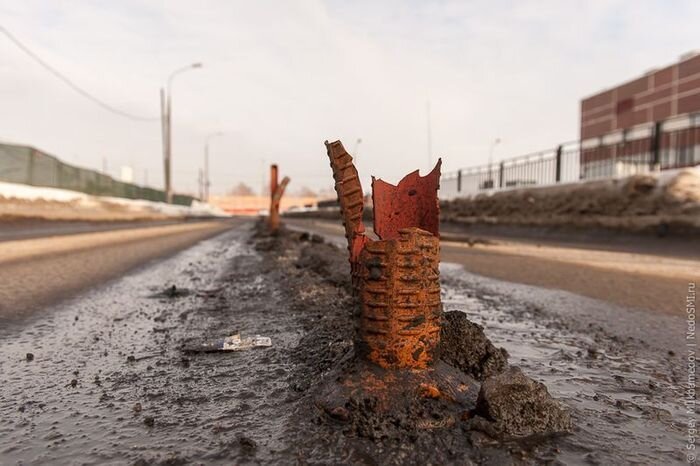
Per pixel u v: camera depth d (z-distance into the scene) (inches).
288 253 434.3
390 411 86.2
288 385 108.6
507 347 153.9
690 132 818.2
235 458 76.0
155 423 89.7
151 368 123.6
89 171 1152.8
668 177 532.1
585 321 195.2
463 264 398.9
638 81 1197.1
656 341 164.6
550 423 86.5
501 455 77.4
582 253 484.7
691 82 1038.4
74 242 513.3
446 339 111.2
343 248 475.8
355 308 100.1
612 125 1293.1
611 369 132.0
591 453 79.9
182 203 2321.6
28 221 708.0
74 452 78.5
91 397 103.4
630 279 306.7
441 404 89.4
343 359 107.3
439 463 74.4
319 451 78.0
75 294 233.5
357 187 101.2
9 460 75.9
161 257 422.6
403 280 92.8
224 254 463.8
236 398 101.7
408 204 106.8
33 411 95.9
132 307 206.8
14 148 815.1
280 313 191.0
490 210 877.2
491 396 85.3
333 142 102.9
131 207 1226.6
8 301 206.5
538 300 241.4
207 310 199.0
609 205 602.2
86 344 147.4
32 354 135.2
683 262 396.8
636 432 89.7
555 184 728.3
